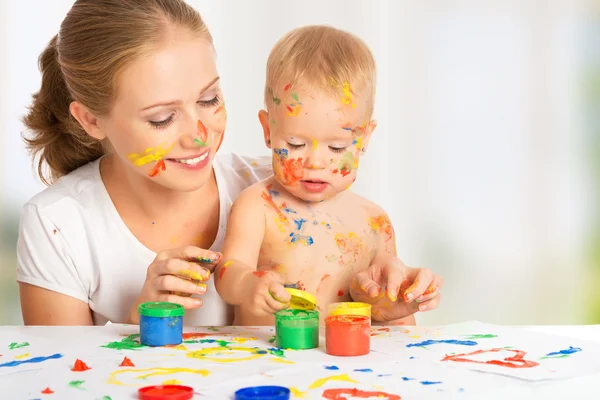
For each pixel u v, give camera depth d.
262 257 1.80
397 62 4.22
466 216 4.38
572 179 4.44
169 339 1.34
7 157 3.90
